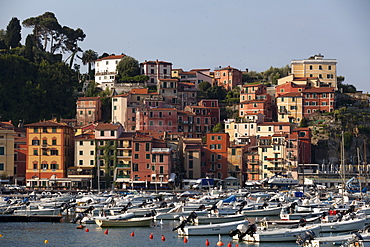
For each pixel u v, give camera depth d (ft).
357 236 595.88
